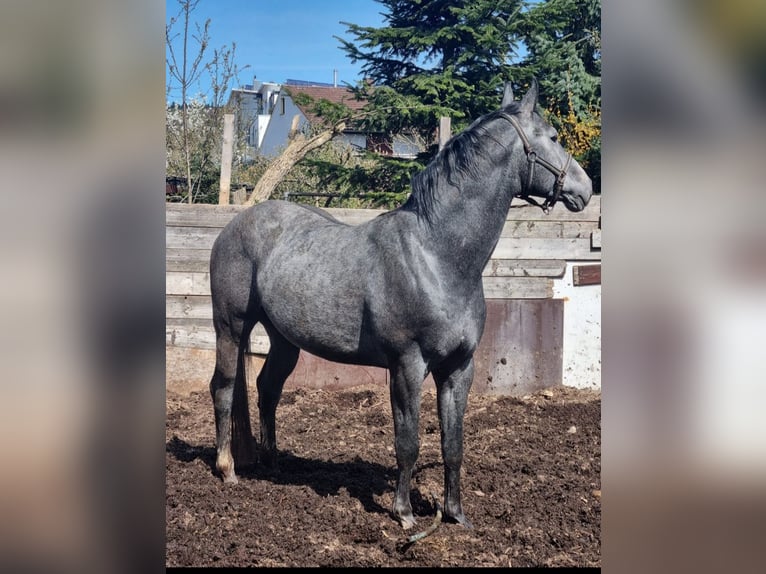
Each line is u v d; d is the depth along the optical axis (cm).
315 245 421
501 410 667
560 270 728
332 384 716
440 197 368
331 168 1141
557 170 370
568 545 379
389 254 377
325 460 524
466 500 442
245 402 474
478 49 1195
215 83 1252
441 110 1122
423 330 368
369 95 1210
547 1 1226
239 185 1130
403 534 388
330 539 384
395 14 1250
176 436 583
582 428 611
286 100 2900
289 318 423
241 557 363
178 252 700
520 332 725
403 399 379
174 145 1227
